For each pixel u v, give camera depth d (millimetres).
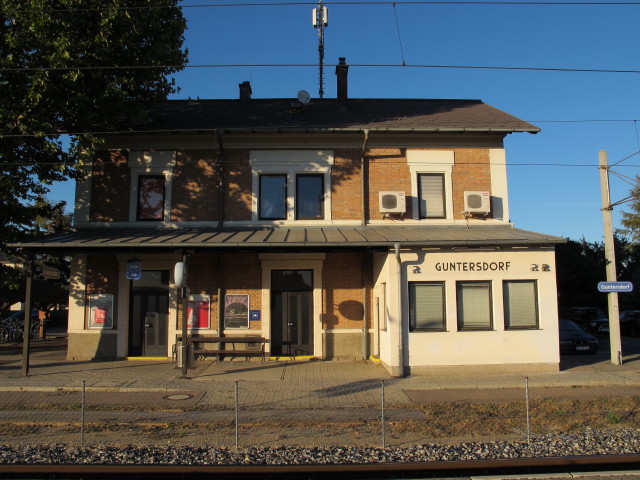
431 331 13484
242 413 9570
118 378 12820
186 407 10039
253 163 16312
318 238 14016
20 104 13523
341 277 15797
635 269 31844
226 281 15719
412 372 13328
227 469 6500
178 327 15555
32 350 19047
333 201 16250
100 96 13930
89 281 15711
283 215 16359
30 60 13516
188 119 17375
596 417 9180
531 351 13570
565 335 18109
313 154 16375
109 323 15555
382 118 17375
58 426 8688
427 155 16406
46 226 26500
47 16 12859
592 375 13164
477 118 17297
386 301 13945
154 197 16375
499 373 13430
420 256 13703
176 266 13344
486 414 9414
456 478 6516
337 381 12656
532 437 8031
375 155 16422
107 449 7367
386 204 15672
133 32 13891
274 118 17484
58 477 6480
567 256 31328
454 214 16234
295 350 15820
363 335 15531
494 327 13594
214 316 15617
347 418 9188
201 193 16250
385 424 8844
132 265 14984
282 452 7277
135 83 14664
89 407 9977
